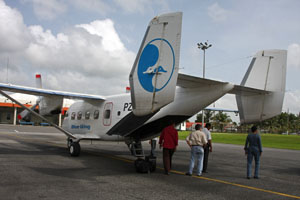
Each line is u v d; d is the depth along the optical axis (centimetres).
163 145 751
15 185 564
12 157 973
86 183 607
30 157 997
